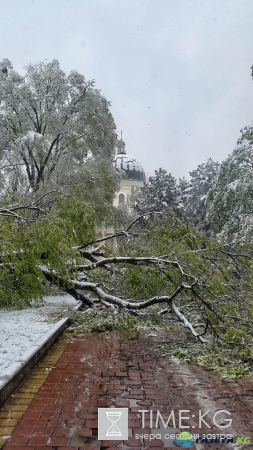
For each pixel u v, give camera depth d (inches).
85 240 307.4
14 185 616.7
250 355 239.9
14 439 132.9
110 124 819.4
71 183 693.3
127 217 864.3
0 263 281.0
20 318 354.9
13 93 729.0
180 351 258.8
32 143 667.4
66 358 245.3
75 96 774.5
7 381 169.9
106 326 341.1
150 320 370.0
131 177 1777.8
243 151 675.4
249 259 335.9
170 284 330.3
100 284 352.5
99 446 129.1
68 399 171.9
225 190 643.5
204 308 280.4
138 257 334.3
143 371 220.5
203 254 325.1
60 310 400.8
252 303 274.5
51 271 283.4
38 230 252.7
